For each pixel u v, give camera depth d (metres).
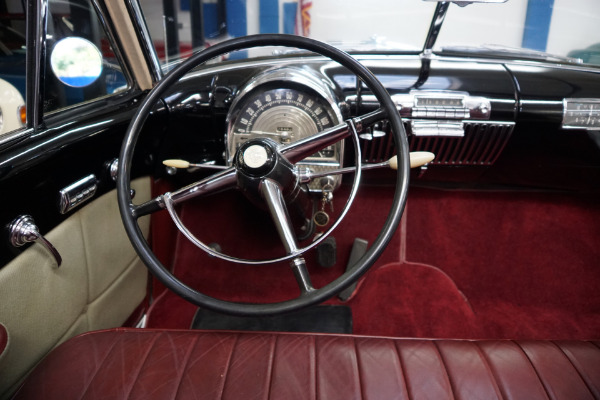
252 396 0.86
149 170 1.51
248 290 1.83
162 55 1.47
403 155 0.97
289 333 1.02
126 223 0.95
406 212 1.93
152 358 0.95
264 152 0.92
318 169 1.40
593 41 1.43
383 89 1.02
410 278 1.85
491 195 1.91
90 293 1.25
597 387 0.88
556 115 1.43
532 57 1.52
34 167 0.96
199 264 1.87
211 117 1.46
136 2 1.29
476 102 1.42
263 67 1.47
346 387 0.88
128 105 1.36
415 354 0.94
